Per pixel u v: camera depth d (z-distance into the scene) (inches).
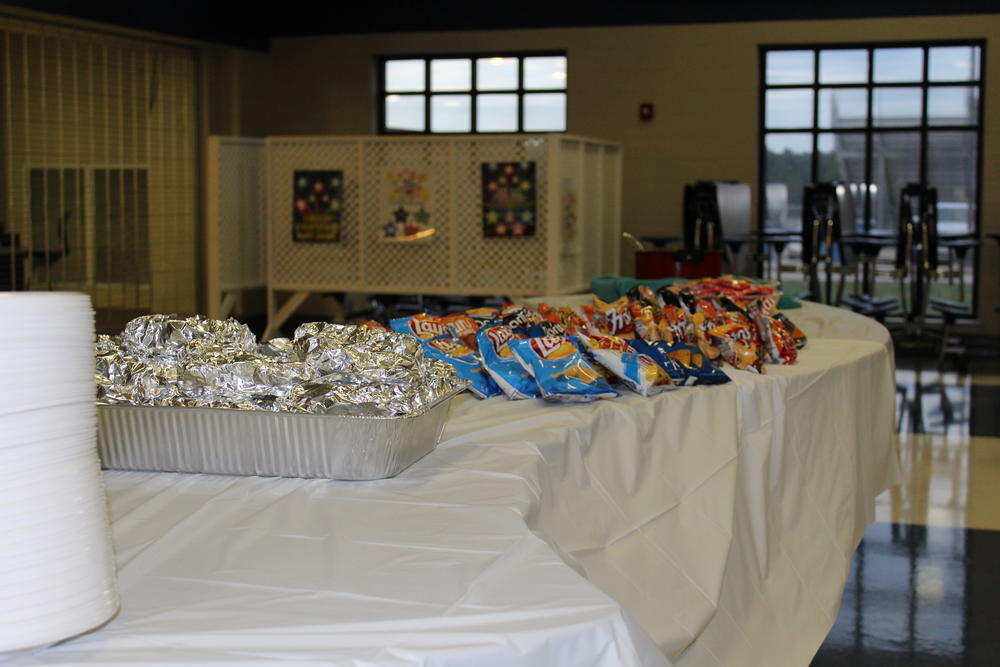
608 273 354.6
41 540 41.8
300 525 59.9
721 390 102.8
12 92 334.0
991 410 256.1
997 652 117.2
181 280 405.4
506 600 49.0
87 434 44.6
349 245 318.0
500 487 66.7
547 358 92.1
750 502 104.3
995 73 389.1
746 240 349.4
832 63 408.2
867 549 152.6
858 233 408.5
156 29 368.2
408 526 59.3
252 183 340.5
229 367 68.8
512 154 301.7
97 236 367.2
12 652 42.0
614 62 422.0
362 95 443.5
